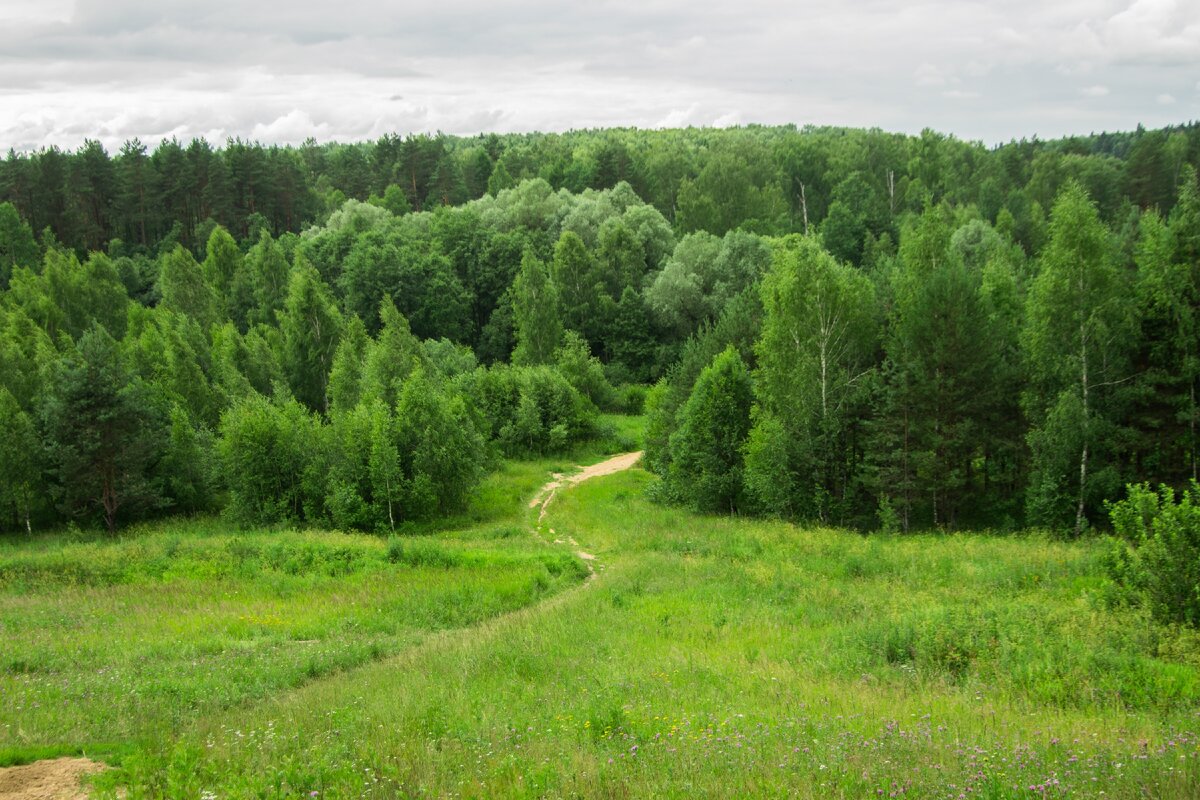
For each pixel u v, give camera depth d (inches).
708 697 481.1
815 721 409.1
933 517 1371.8
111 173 3789.4
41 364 1764.3
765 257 2888.8
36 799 328.2
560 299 3004.4
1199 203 1187.3
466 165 5002.5
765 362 1411.2
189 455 1606.8
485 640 675.4
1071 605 707.4
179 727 436.5
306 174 4825.3
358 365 1945.1
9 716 446.0
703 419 1471.5
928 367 1307.8
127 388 1498.5
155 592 962.7
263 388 2166.6
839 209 3476.9
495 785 312.7
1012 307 1533.0
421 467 1471.5
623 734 398.0
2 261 3189.0
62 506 1467.8
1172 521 640.4
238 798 301.7
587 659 616.7
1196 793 278.2
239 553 1135.0
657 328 2938.0
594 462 2063.2
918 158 4726.9
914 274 1381.6
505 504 1594.5
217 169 3767.2
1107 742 357.4
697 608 804.0
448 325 3029.0
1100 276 1178.6
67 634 746.2
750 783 299.0
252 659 649.6
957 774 303.7
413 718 428.5
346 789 311.3
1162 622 617.6
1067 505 1189.7
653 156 4731.8
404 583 984.3
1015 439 1358.3
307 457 1487.5
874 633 634.2
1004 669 537.3
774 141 6038.4
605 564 1136.2
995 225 3700.8
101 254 2723.9
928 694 486.9
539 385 2138.3
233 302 3016.7
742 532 1224.2
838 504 1373.0
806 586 882.1
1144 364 1232.2
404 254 3043.8
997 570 892.6
